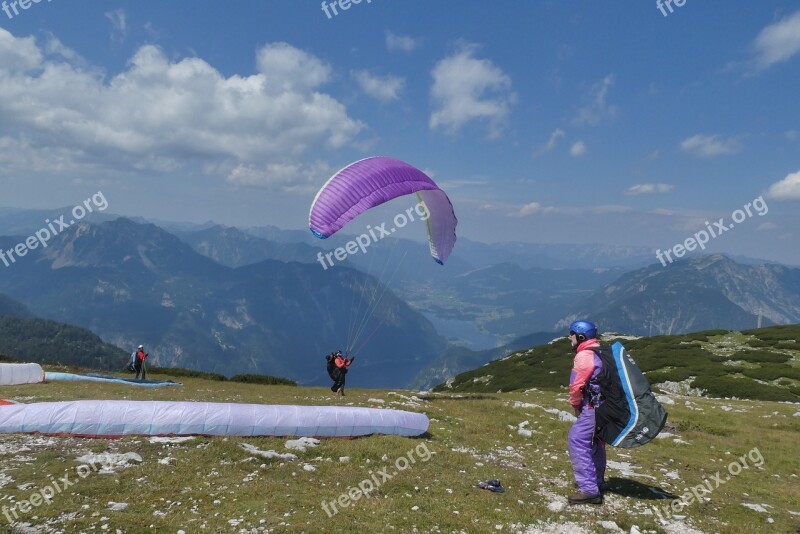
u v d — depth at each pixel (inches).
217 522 326.3
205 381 1606.8
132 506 344.2
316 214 807.7
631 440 377.7
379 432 604.7
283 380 1945.1
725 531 365.7
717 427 924.0
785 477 582.6
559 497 425.1
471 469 495.2
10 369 1026.1
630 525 362.0
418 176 905.5
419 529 339.3
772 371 1926.7
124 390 997.2
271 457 474.3
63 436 492.4
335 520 342.3
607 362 384.5
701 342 2699.3
